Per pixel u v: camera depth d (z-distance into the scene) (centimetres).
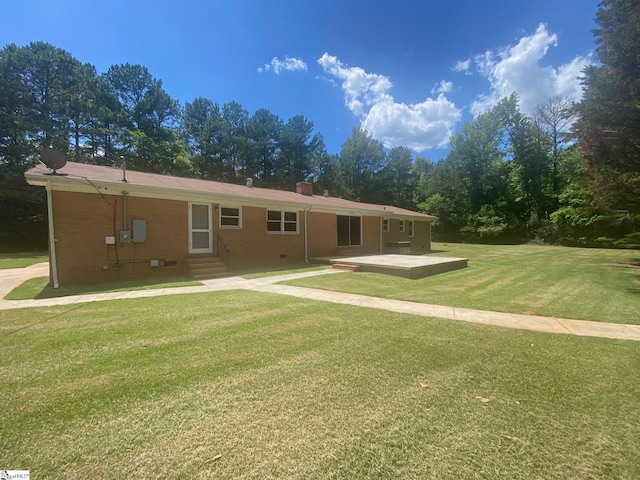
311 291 744
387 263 1088
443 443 203
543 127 3369
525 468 182
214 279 916
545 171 3319
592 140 1141
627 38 1003
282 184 3909
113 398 256
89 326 457
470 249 2384
